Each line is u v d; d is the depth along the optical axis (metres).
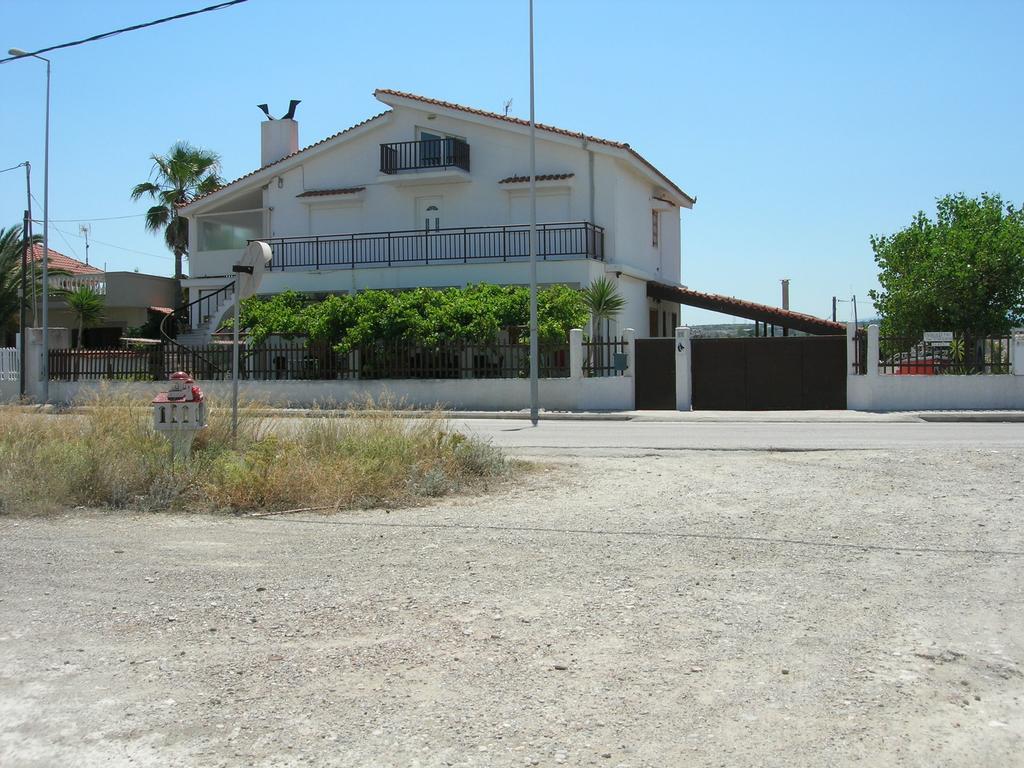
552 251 29.06
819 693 4.22
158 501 8.89
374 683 4.38
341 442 10.74
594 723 3.92
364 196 31.62
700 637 4.96
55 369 27.30
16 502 8.73
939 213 27.91
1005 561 6.47
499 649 4.80
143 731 3.90
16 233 36.19
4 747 3.78
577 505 8.86
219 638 5.03
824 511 8.32
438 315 24.14
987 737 3.79
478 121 30.05
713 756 3.63
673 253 37.16
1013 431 16.44
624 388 22.56
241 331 27.03
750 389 22.30
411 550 7.02
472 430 17.36
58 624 5.30
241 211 33.19
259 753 3.69
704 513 8.34
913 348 21.73
